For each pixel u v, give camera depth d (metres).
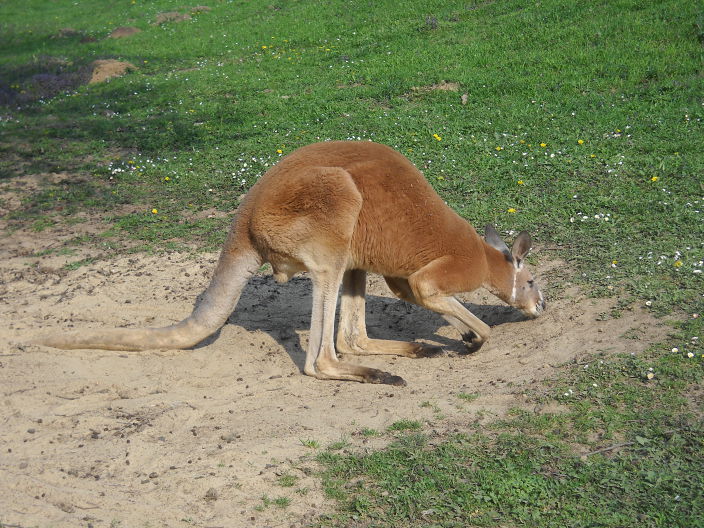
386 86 16.94
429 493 5.16
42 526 4.71
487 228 8.25
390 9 23.44
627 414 5.86
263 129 15.86
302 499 5.16
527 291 7.95
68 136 16.75
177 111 17.83
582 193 11.13
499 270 7.84
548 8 19.39
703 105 13.51
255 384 7.05
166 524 4.84
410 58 18.62
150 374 7.14
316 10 25.50
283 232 6.89
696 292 7.74
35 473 5.32
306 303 9.27
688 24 16.42
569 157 12.41
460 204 11.34
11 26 30.77
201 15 28.61
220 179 13.48
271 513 5.00
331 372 7.11
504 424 5.93
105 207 12.58
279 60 21.00
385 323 8.84
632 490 5.00
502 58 17.34
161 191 13.20
